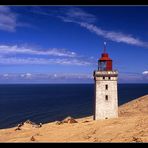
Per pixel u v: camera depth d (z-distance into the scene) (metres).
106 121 56.72
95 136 45.72
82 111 154.50
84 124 57.50
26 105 193.38
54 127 59.66
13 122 121.56
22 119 129.50
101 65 63.19
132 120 53.34
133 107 79.88
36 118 132.62
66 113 148.38
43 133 54.25
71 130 53.28
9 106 187.75
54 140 46.41
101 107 61.94
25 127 65.75
